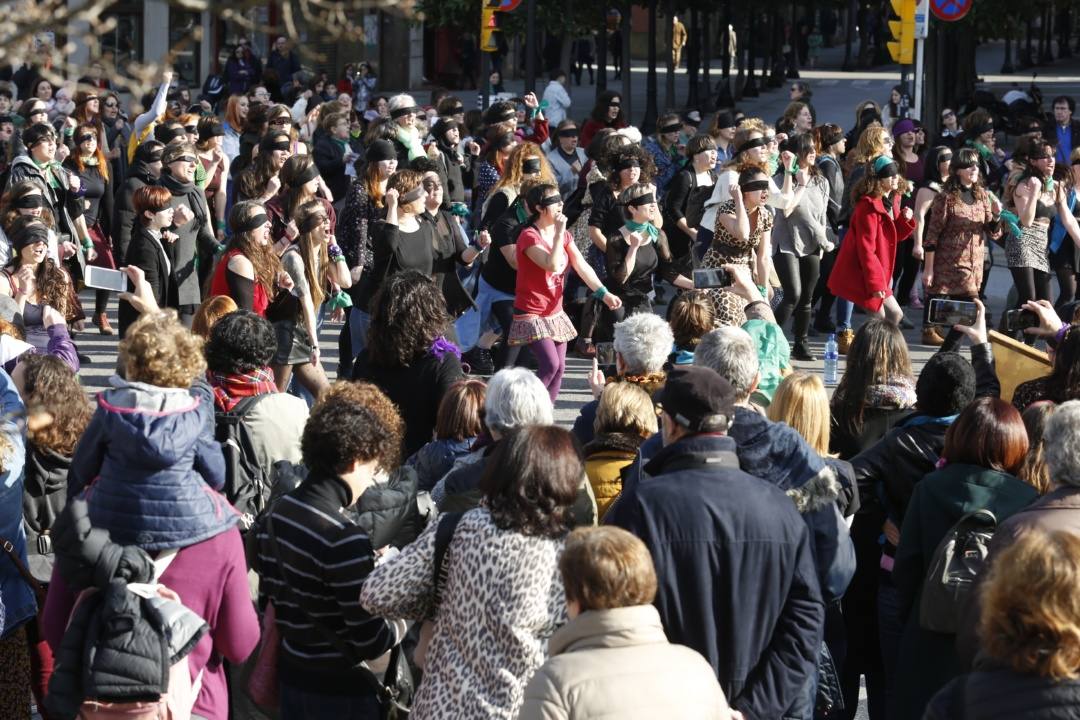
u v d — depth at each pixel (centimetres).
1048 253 2781
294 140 3081
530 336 1973
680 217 2788
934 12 4550
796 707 991
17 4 765
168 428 1016
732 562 932
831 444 1354
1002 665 720
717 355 1155
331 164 3372
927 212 2866
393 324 1509
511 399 1092
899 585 1084
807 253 2642
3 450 1121
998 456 1066
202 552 1023
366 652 998
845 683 1245
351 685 1014
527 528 890
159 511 1012
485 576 891
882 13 10019
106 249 2906
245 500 1217
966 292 2708
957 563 1005
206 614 1029
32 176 2597
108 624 955
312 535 985
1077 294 2961
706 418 965
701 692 766
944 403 1184
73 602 1020
